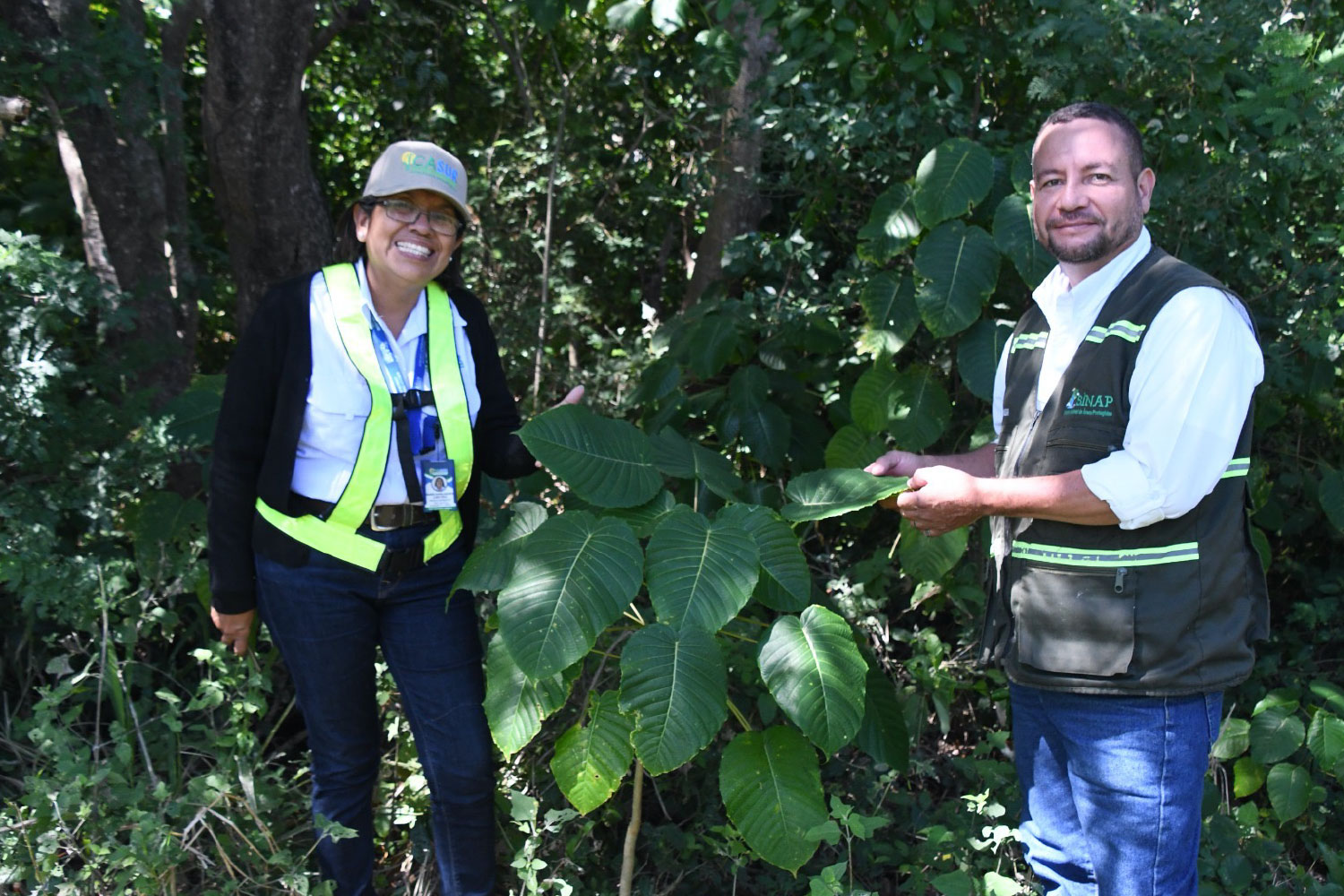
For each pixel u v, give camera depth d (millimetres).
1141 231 2352
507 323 5070
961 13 3777
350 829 2523
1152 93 3557
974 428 3883
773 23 4094
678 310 5949
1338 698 3602
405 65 5379
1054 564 2312
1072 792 2486
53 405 2980
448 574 2682
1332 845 3533
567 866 2943
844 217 4172
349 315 2482
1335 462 4234
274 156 4102
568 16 5406
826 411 4480
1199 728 2277
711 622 2449
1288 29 3561
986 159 3367
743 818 2557
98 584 3010
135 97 3652
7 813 2594
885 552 3908
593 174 5500
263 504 2521
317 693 2564
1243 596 2262
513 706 2580
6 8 3459
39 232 4383
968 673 3859
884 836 3268
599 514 2914
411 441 2531
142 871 2443
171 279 4098
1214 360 2135
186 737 3191
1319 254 4016
